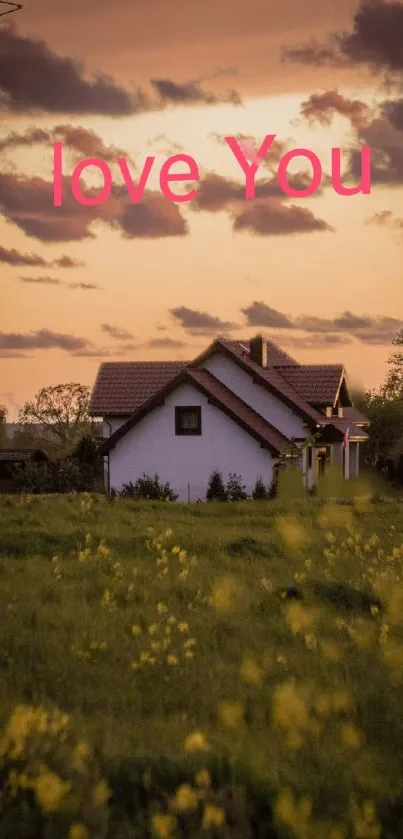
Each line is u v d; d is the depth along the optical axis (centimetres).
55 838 664
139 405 5519
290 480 4575
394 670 1095
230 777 746
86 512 2322
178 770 744
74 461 5559
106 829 672
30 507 2409
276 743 845
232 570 1770
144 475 4819
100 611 1385
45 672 1073
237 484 4784
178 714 948
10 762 729
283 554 1933
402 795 753
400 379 7756
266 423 5178
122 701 988
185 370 4984
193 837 682
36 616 1313
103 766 747
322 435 5400
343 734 844
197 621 1338
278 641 1271
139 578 1638
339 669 1125
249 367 5262
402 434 7625
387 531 2323
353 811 705
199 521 2395
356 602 1475
